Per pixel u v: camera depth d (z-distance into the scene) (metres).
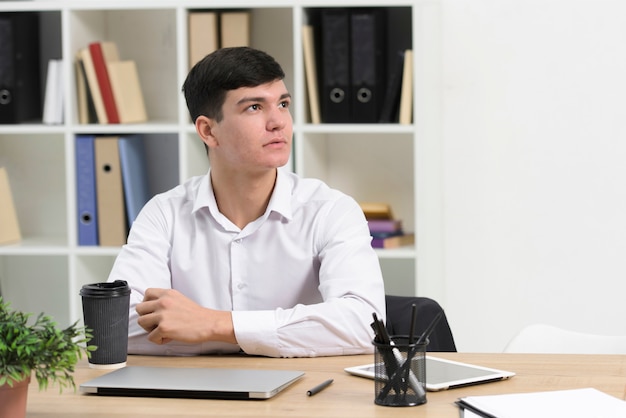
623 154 4.05
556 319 4.15
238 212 2.58
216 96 2.43
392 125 3.89
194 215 2.61
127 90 4.12
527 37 4.08
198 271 2.59
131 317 2.39
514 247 4.16
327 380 1.94
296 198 2.61
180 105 4.00
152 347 2.32
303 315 2.23
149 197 4.37
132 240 2.63
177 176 4.39
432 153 4.02
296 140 3.93
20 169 4.52
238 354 2.31
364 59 3.91
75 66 4.09
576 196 4.10
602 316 4.11
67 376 1.69
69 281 4.47
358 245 2.49
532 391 1.86
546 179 4.11
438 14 4.08
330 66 3.93
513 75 4.10
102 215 4.08
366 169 4.32
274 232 2.57
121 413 1.76
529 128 4.11
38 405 1.82
